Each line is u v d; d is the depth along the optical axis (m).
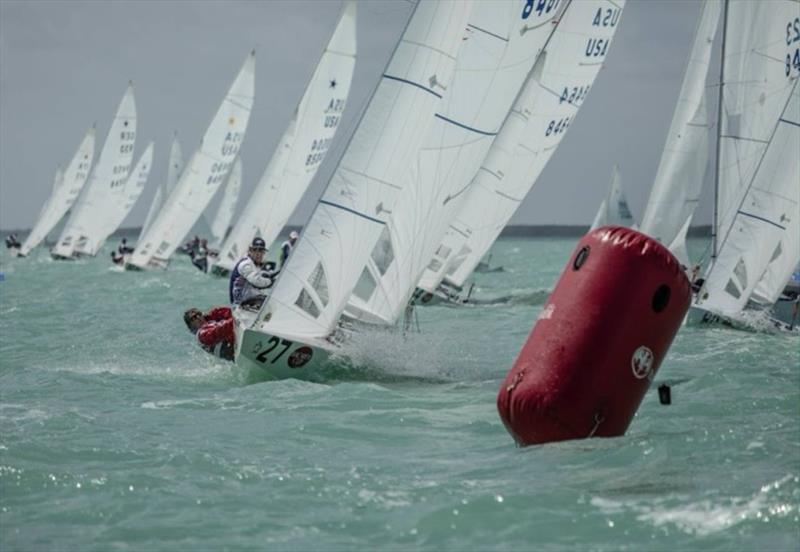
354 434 40.12
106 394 49.41
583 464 33.47
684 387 49.53
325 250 53.31
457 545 27.59
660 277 34.50
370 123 54.09
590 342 34.50
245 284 60.19
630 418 35.38
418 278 61.03
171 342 69.56
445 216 61.75
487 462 34.84
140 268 182.12
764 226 82.19
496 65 63.16
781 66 100.00
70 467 34.97
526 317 93.06
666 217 133.75
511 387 35.22
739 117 101.75
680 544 27.20
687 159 132.88
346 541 28.03
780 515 28.80
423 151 61.06
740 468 32.97
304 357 52.44
